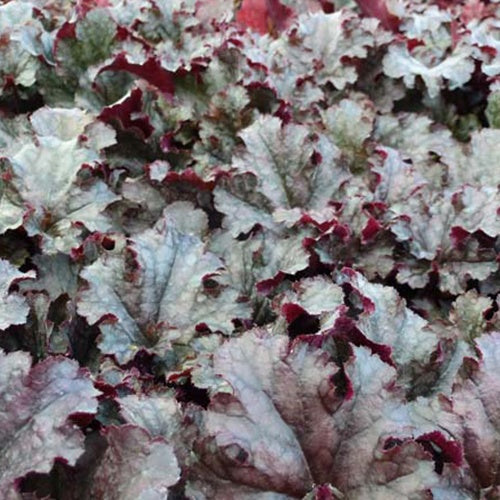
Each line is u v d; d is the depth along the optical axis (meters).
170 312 0.80
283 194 0.92
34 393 0.66
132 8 1.10
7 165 0.86
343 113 0.99
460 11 1.27
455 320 0.84
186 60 1.04
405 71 1.05
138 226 0.91
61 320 0.81
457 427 0.69
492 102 1.05
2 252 0.84
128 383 0.75
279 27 1.19
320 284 0.81
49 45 1.03
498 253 0.90
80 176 0.88
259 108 1.00
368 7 1.16
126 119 0.97
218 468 0.67
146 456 0.65
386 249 0.88
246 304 0.81
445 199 0.91
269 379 0.69
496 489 0.69
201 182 0.92
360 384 0.70
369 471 0.68
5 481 0.64
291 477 0.68
